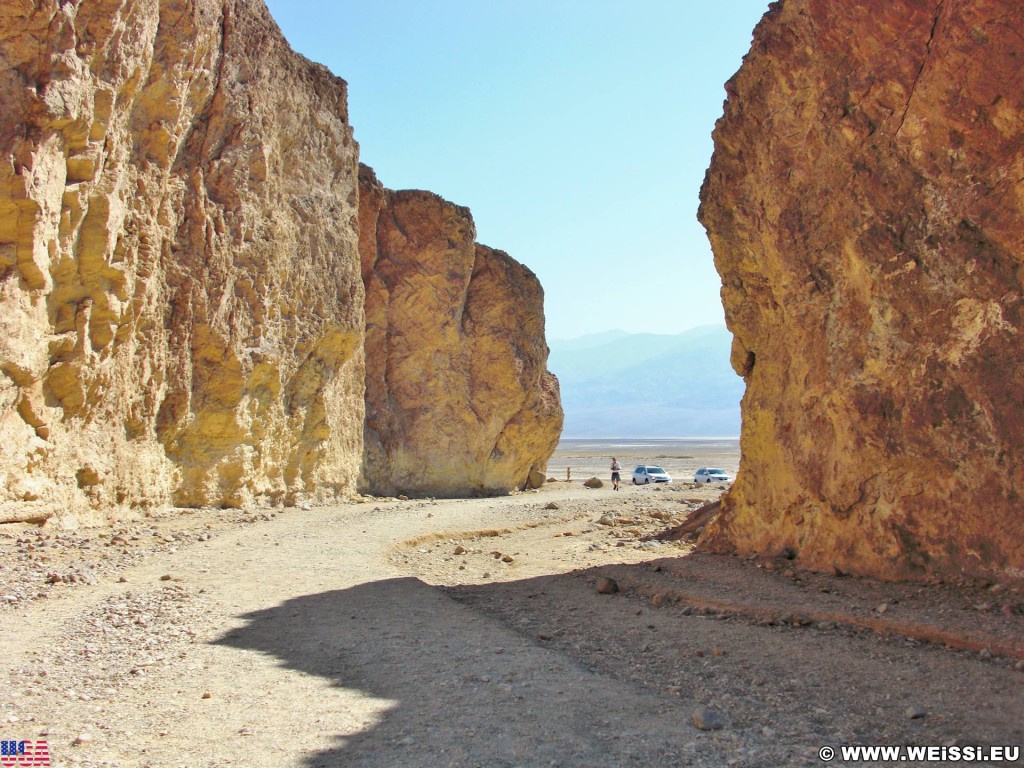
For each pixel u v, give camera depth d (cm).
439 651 733
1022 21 871
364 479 3250
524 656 718
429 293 3656
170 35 1708
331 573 1169
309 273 2467
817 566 1150
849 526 1108
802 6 1194
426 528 1900
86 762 455
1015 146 888
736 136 1381
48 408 1402
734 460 9288
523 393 3972
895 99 1025
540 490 4259
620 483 4938
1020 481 889
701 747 500
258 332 2159
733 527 1394
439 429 3653
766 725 552
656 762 474
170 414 1844
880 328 1046
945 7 959
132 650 719
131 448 1683
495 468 3881
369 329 3500
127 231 1616
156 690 605
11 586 955
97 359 1508
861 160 1073
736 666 718
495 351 3906
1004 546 906
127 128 1608
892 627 815
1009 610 823
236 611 894
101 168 1482
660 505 2722
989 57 898
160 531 1541
